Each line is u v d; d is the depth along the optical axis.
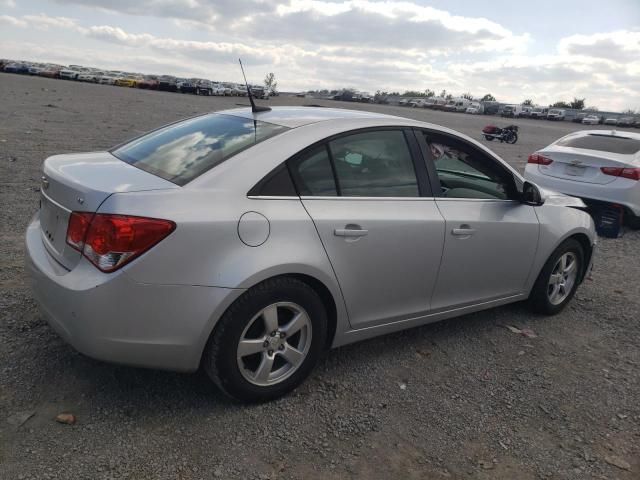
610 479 2.88
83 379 3.28
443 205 3.85
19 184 7.96
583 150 8.82
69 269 2.86
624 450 3.13
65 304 2.78
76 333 2.78
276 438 2.95
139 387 3.26
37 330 3.76
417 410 3.33
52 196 3.10
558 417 3.40
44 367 3.35
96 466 2.62
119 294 2.69
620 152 8.65
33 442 2.73
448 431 3.16
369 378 3.64
